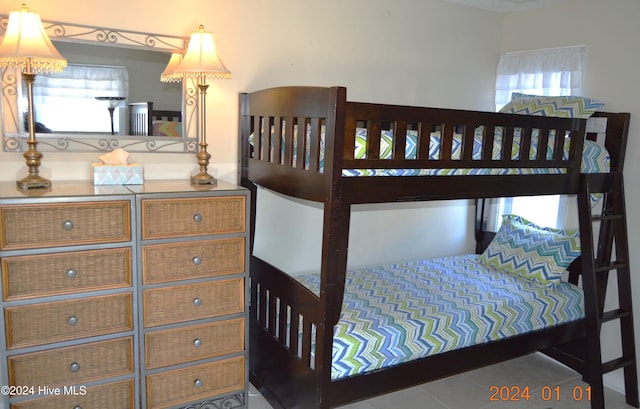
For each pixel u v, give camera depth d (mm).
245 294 2418
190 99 2645
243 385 2498
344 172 2023
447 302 2664
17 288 1937
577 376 3221
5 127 2260
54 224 1963
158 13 2494
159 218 2166
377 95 3262
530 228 3424
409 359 2326
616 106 3055
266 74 2834
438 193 2193
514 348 2674
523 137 2418
